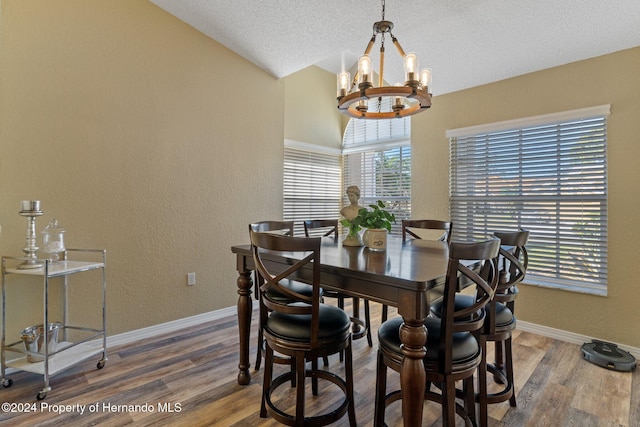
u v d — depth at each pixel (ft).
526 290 10.07
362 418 5.99
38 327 7.38
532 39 8.84
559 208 9.58
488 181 11.00
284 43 10.66
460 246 4.34
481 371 5.63
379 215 7.06
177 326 10.02
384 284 4.70
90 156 8.32
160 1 9.21
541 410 6.19
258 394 6.68
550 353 8.55
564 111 9.31
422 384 4.45
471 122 11.20
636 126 8.27
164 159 9.62
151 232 9.43
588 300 9.02
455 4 8.35
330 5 8.82
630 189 8.36
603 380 7.22
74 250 7.66
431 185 12.27
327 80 16.33
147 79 9.24
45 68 7.64
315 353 5.22
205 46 10.46
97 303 8.55
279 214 12.72
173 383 7.06
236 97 11.30
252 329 10.13
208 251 10.68
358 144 16.21
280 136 12.74
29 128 7.46
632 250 8.36
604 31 8.08
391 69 11.94
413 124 12.75
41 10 7.57
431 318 5.88
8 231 7.28
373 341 9.34
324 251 6.81
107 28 8.54
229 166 11.15
